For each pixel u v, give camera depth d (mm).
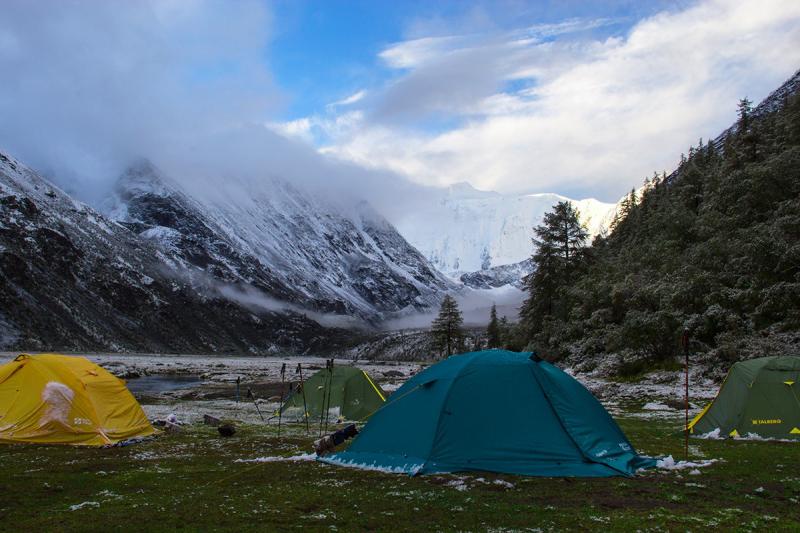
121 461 14359
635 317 41781
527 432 12570
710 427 17703
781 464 12773
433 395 13289
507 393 12992
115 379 19422
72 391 17453
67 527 8469
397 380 57188
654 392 31281
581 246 68750
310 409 24828
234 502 9953
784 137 63969
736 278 40719
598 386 36719
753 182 48781
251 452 15898
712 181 64938
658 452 14609
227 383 58656
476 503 9758
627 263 62344
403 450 12977
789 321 34219
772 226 39594
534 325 68312
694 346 38594
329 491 10727
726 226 49344
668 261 52312
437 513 9195
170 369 87812
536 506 9547
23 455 15086
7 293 145750
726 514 9000
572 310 59719
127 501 10039
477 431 12625
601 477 11703
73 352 139750
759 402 17000
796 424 16453
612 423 13750
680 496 10117
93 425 17172
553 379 13453
